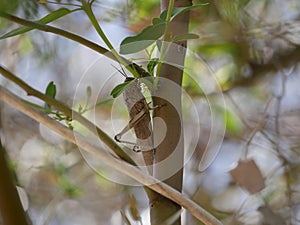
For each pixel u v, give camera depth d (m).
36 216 0.86
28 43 0.92
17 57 0.92
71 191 0.87
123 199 0.81
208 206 0.88
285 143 0.92
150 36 0.41
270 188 0.89
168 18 0.42
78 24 0.86
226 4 0.89
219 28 0.93
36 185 0.89
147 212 0.67
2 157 0.32
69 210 0.90
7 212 0.32
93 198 0.88
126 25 0.84
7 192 0.32
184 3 0.47
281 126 0.94
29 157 0.91
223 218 0.88
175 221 0.43
